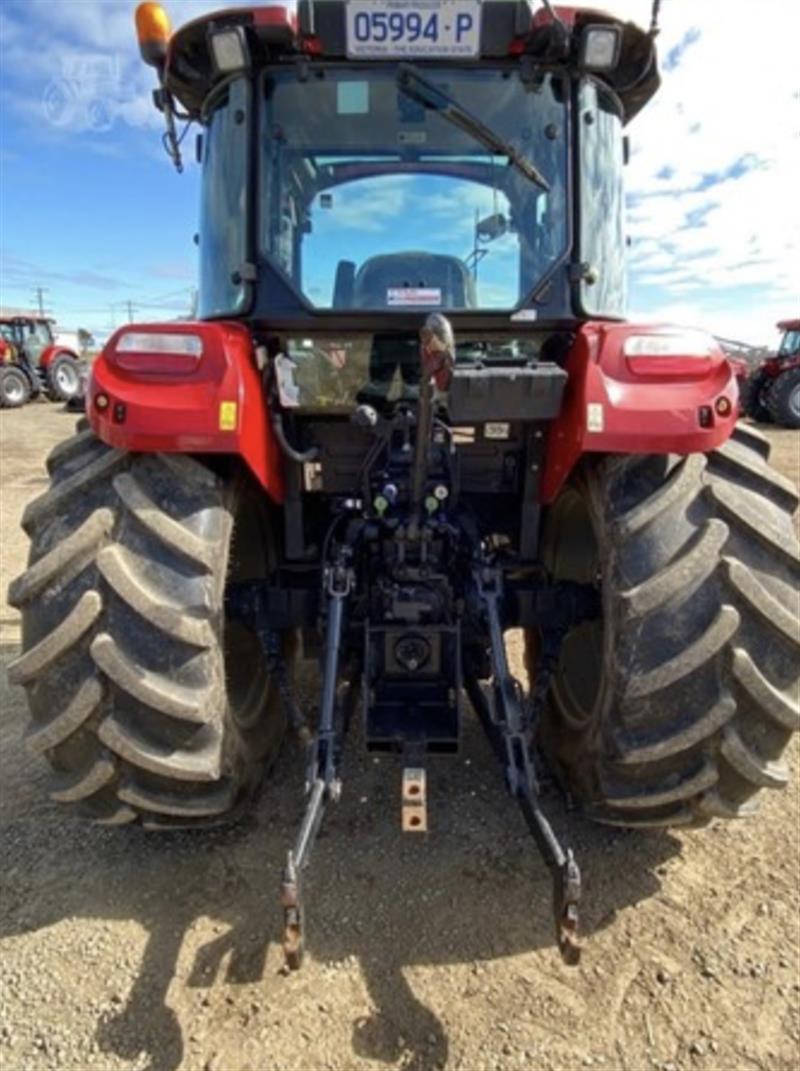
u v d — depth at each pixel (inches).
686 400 77.8
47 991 74.0
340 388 101.0
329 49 86.1
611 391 78.2
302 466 103.0
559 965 76.9
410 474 93.0
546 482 94.3
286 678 96.7
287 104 90.5
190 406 78.1
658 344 79.7
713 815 81.2
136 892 87.1
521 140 90.3
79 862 92.1
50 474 89.5
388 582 93.2
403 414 96.0
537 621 97.1
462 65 88.3
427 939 80.4
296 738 116.5
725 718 73.7
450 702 89.1
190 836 96.5
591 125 91.0
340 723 83.9
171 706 74.4
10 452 476.4
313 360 100.5
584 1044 68.3
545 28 84.0
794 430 586.2
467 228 92.7
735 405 79.3
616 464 82.5
